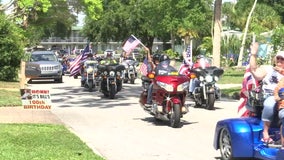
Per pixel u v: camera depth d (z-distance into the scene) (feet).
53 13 160.56
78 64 121.29
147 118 53.67
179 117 46.85
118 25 259.19
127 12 254.88
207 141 40.37
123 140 40.91
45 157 31.63
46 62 112.88
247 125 30.66
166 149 37.19
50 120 49.96
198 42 269.44
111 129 46.42
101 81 75.56
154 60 51.03
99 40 266.36
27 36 120.06
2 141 36.81
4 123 46.52
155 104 48.34
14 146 35.14
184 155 35.04
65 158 31.48
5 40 96.58
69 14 181.37
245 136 30.32
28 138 38.45
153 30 208.33
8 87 84.38
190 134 43.80
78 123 49.93
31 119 50.19
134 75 107.55
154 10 196.65
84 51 110.63
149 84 50.65
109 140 40.86
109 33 262.06
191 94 64.54
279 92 27.40
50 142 37.09
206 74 62.49
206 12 228.22
